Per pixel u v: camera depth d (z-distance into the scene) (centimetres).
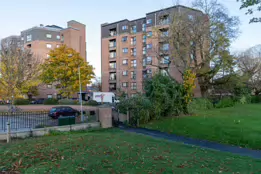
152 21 3769
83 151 802
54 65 3256
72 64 3228
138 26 4447
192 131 1374
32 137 1152
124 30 4600
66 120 1405
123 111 1819
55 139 1044
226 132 1263
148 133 1400
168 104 1909
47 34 5366
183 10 2634
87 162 666
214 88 3103
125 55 4578
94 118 1581
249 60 3666
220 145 1059
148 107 1788
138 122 1725
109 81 4812
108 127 1580
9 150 811
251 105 2956
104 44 4928
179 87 1995
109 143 961
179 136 1302
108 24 4884
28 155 742
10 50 2330
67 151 798
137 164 657
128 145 931
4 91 2161
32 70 2420
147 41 3819
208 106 2611
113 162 671
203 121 1639
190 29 2506
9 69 2094
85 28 5809
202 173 589
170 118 1866
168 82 1975
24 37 5456
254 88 3756
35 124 1333
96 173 575
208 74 2731
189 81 2020
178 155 790
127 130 1502
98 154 762
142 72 4278
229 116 1862
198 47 2623
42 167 618
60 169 601
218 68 2606
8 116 1314
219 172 601
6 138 1109
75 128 1411
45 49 5291
